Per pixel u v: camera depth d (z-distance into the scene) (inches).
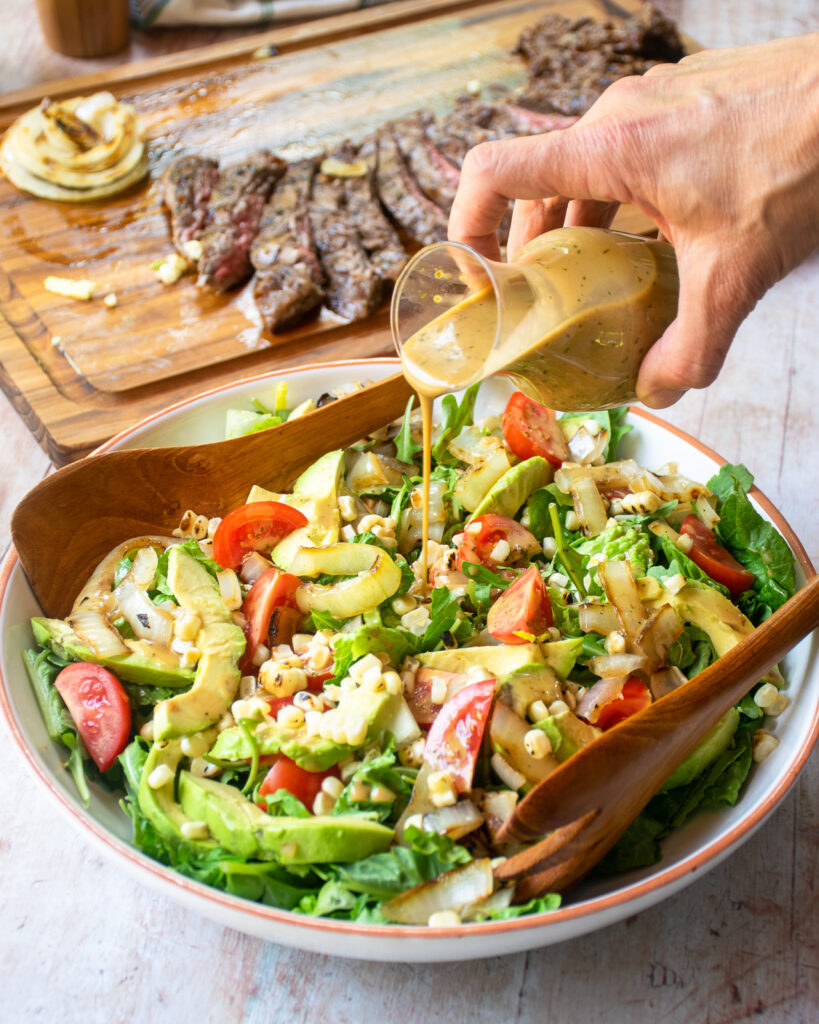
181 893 17.9
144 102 40.1
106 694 21.0
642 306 20.9
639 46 41.0
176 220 34.7
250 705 20.6
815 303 34.4
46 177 35.9
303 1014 19.7
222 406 25.8
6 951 20.4
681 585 22.3
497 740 20.0
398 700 20.5
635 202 21.0
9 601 21.8
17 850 21.8
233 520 23.4
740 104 19.8
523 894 18.6
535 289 20.4
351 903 18.7
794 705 21.0
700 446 24.9
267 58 42.4
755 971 20.2
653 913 20.8
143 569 22.9
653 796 19.8
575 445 25.7
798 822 22.2
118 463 23.2
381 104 40.4
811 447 29.9
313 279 32.6
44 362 31.1
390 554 23.8
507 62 42.5
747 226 19.8
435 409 26.4
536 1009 19.7
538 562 24.2
